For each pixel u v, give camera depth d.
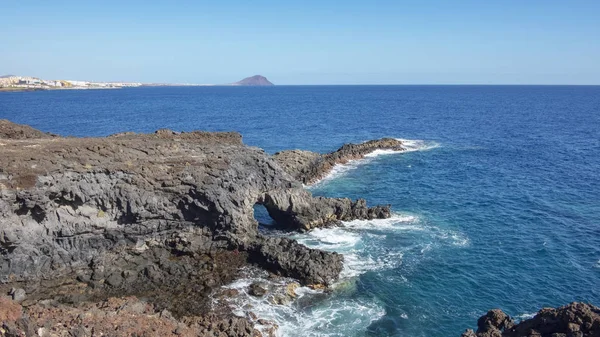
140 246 32.34
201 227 34.25
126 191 30.95
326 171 62.72
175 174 33.06
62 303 26.61
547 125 116.38
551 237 39.34
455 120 129.88
